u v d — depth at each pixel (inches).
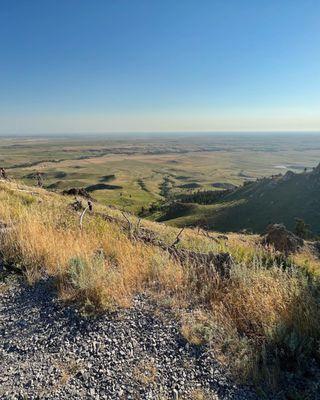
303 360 173.2
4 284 259.1
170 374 167.0
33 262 285.6
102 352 184.7
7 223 367.6
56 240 320.2
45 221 390.0
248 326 206.8
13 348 189.5
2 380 164.4
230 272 263.6
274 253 405.7
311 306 202.4
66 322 212.2
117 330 203.6
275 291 226.8
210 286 251.9
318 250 729.0
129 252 311.0
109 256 315.6
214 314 220.8
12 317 218.4
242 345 182.9
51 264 282.4
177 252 325.7
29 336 199.6
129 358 179.6
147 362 175.9
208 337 192.2
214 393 154.6
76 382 163.0
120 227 439.2
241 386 158.9
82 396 154.2
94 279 241.4
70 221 413.7
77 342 193.8
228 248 412.2
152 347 187.9
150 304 232.7
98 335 199.3
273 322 197.6
